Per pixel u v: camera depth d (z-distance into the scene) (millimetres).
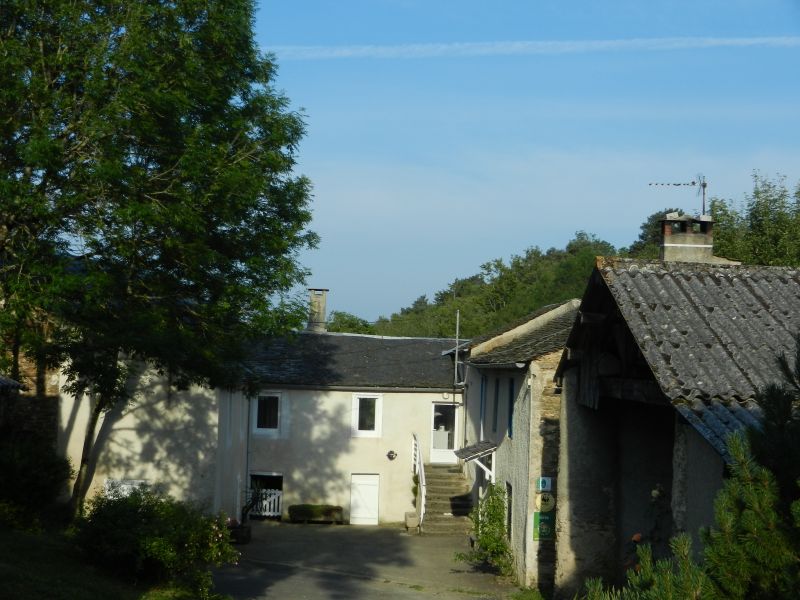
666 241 18641
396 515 31172
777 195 29969
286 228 17969
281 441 31016
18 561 14117
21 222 14602
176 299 16734
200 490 22750
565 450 14656
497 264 61500
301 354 32750
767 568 5914
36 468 17797
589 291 11461
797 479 5883
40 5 14344
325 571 21078
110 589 13719
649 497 13852
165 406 22797
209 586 15805
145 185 14680
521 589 18891
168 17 14992
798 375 6730
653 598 6176
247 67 17047
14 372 19328
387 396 31562
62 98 14234
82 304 14820
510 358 21047
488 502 21500
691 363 9352
